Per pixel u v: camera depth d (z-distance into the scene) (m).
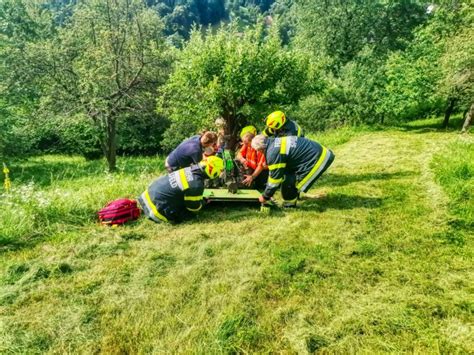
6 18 17.42
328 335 2.96
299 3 25.61
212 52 7.41
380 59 20.86
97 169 15.99
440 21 16.45
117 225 5.20
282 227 4.87
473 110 13.88
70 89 14.58
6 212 5.29
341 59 24.38
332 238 4.51
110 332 3.10
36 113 15.41
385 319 3.08
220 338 2.96
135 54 15.47
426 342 2.83
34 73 14.37
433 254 4.05
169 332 3.08
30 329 3.16
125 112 15.74
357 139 12.14
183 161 5.92
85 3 15.75
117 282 3.82
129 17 16.31
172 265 4.11
